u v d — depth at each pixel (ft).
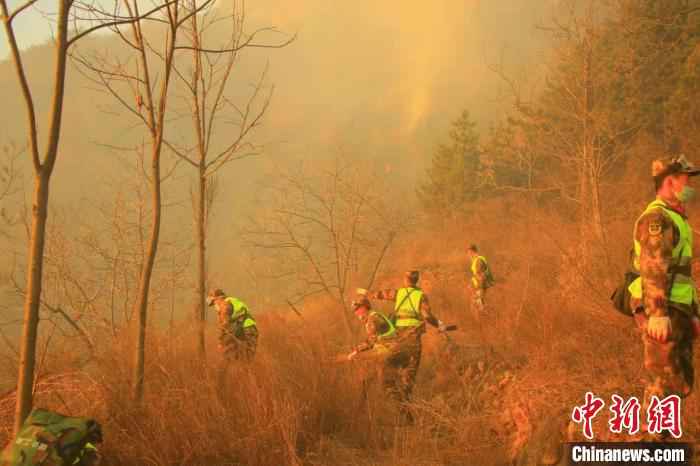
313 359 18.20
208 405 14.46
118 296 26.43
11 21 10.75
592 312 19.31
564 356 17.26
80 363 17.19
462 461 13.44
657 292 8.64
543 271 31.99
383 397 17.69
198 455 13.15
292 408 14.37
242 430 13.87
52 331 18.25
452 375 19.77
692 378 9.30
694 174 9.20
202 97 20.71
